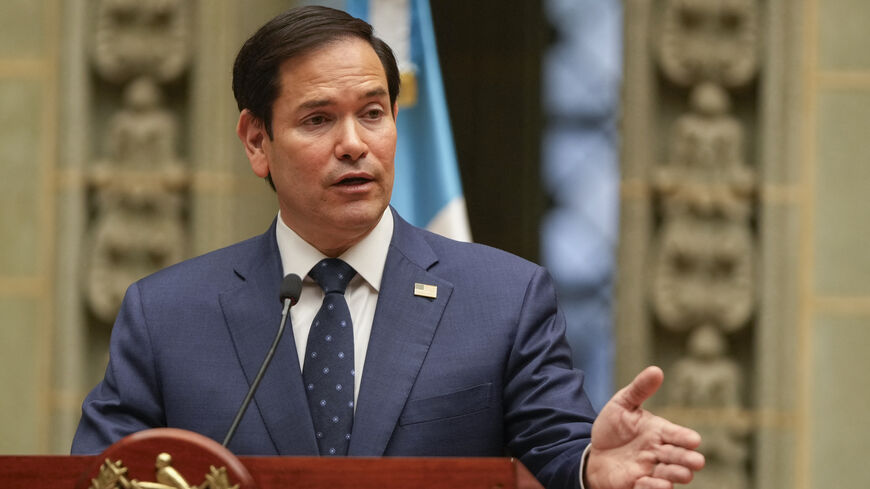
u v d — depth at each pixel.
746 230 18.36
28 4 18.91
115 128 18.55
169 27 18.61
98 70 18.66
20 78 18.81
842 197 18.42
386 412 8.71
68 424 18.31
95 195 18.69
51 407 18.41
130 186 18.47
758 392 18.20
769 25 18.39
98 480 6.75
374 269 9.34
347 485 6.83
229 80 18.72
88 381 18.58
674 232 18.25
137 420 9.09
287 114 9.00
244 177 18.94
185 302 9.37
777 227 18.28
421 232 9.83
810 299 18.34
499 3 22.44
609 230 21.88
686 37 18.39
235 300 9.30
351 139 8.83
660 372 7.59
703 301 18.22
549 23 22.31
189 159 18.75
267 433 8.77
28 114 18.78
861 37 18.52
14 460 7.03
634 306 18.33
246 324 9.17
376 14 16.23
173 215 18.52
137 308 9.40
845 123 18.52
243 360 9.03
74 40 18.61
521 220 22.06
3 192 18.67
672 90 18.75
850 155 18.48
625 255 18.47
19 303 18.56
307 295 9.35
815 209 18.42
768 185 18.31
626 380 18.33
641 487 7.57
